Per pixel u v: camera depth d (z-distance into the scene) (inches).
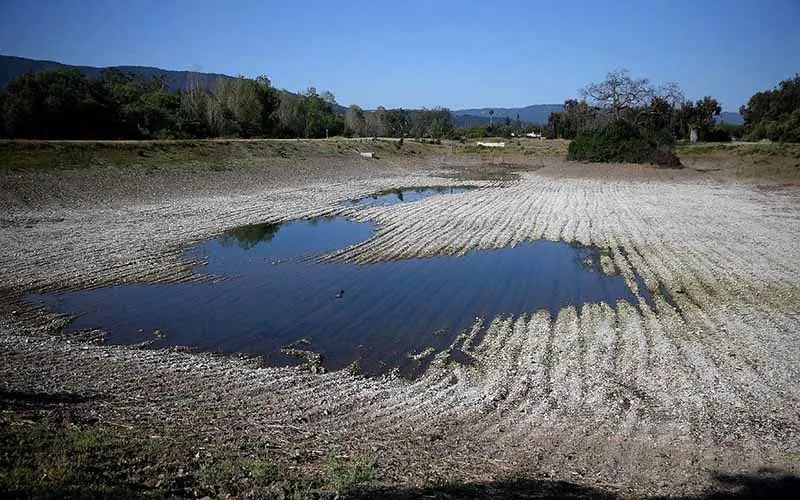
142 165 1679.4
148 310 695.7
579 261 933.8
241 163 1963.6
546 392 479.2
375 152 2667.3
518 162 2694.4
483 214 1344.7
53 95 2114.9
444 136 3937.0
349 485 287.1
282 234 1134.4
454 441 385.1
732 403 456.8
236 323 660.7
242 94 3213.6
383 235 1122.0
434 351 586.2
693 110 3110.2
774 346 571.2
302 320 673.0
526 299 748.6
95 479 268.2
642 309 694.5
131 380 471.2
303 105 3700.8
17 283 772.0
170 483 274.7
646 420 429.1
